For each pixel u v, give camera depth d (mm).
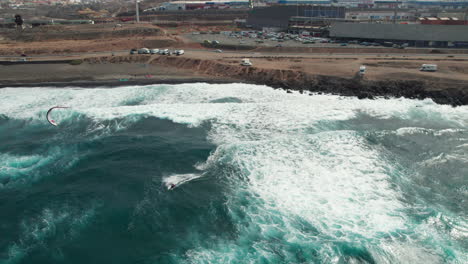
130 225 24031
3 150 34812
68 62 77625
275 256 21094
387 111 45969
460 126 41438
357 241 22094
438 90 52531
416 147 35062
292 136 36719
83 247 22203
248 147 33844
